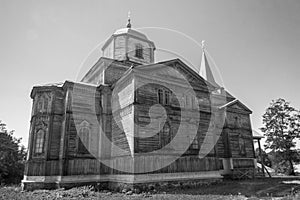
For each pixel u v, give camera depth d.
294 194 11.05
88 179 14.60
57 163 15.12
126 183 12.70
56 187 14.08
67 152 14.65
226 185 14.94
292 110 31.75
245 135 23.00
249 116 24.16
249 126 23.72
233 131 22.03
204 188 13.54
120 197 10.31
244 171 21.38
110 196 10.72
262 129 33.19
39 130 15.88
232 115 22.61
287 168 32.81
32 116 16.50
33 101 17.36
